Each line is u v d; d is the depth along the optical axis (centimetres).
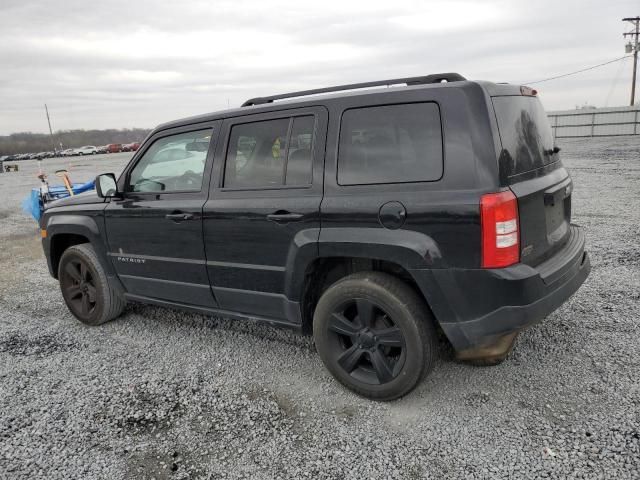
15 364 386
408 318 276
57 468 258
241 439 274
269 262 326
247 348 391
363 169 287
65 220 450
